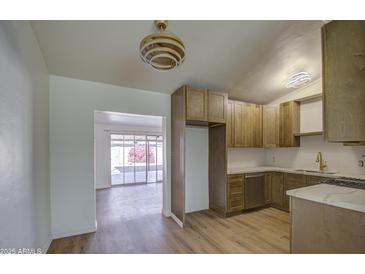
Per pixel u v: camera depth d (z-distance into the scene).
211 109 3.11
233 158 4.07
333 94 1.47
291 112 3.76
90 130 2.70
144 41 1.46
